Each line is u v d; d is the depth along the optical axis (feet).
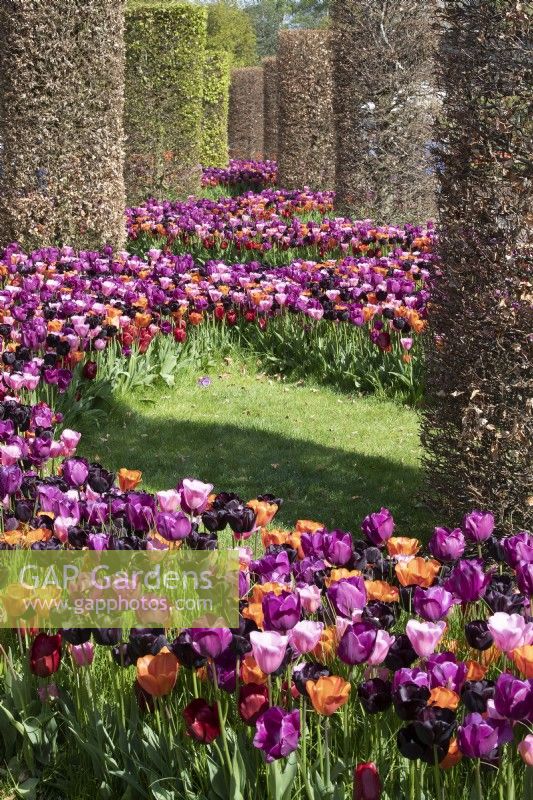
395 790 8.14
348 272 30.83
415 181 49.29
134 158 60.23
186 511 10.66
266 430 23.32
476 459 14.85
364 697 7.33
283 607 7.47
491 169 14.16
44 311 23.76
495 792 7.76
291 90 69.72
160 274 31.01
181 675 9.15
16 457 12.70
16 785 9.07
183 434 22.84
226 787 7.90
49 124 35.65
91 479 11.78
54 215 36.37
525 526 14.76
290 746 6.85
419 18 47.67
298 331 28.73
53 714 9.22
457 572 8.45
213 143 88.53
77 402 22.43
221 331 29.53
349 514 18.26
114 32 36.37
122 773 8.32
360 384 26.76
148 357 25.86
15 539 10.62
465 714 7.85
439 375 15.51
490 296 14.26
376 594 8.97
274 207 54.24
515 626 7.36
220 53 87.15
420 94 48.49
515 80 13.78
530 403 14.11
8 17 34.81
